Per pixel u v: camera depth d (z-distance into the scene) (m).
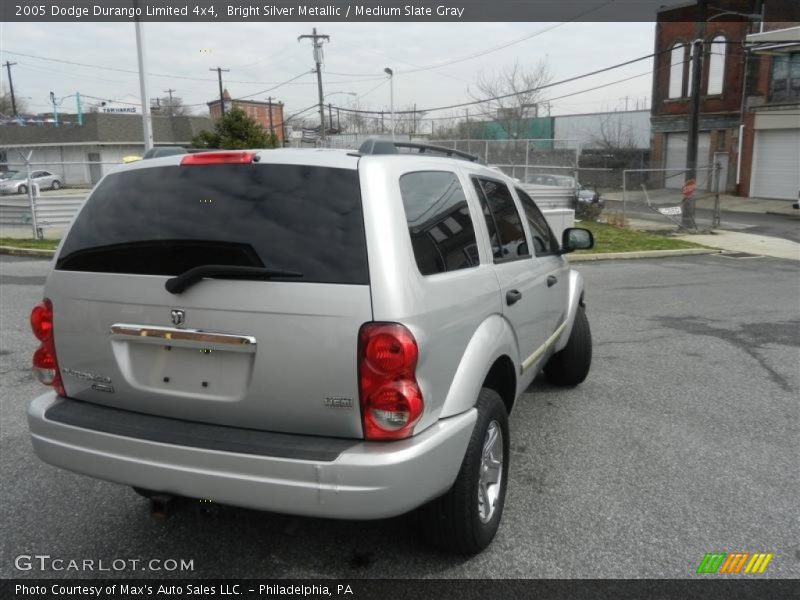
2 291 10.38
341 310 2.51
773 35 23.09
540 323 4.30
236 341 2.62
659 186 36.88
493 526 3.29
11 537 3.40
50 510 3.66
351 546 3.32
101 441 2.79
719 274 12.95
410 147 3.80
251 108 76.31
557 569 3.12
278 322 2.56
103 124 46.62
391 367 2.49
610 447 4.53
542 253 4.61
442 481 2.73
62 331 3.02
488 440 3.24
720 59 33.34
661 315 8.95
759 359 6.77
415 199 2.93
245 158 2.86
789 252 16.64
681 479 4.05
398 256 2.61
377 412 2.52
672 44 35.31
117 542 3.36
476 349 3.05
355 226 2.61
